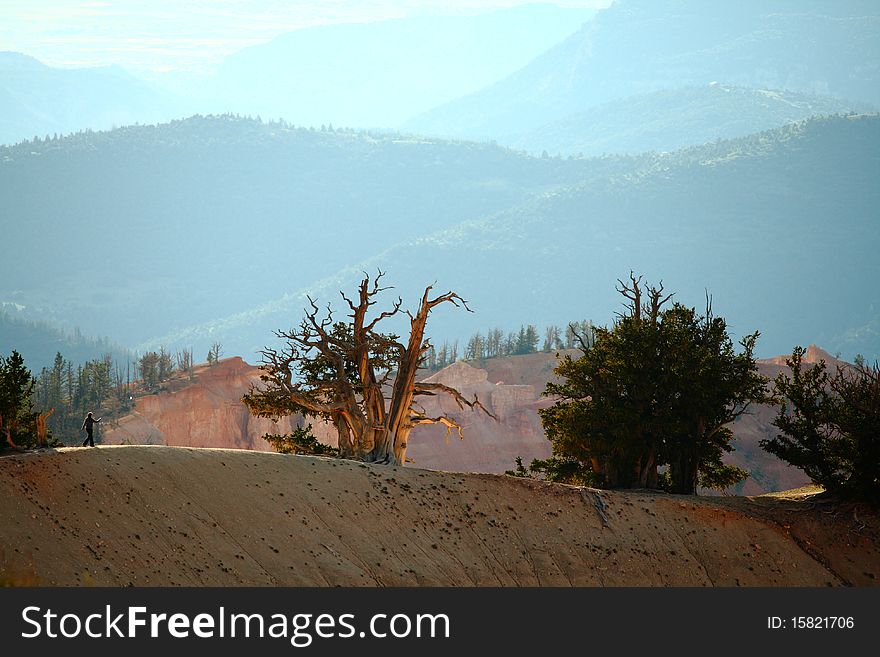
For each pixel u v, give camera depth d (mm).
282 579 146125
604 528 180250
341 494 170125
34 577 126188
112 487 150125
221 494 159250
